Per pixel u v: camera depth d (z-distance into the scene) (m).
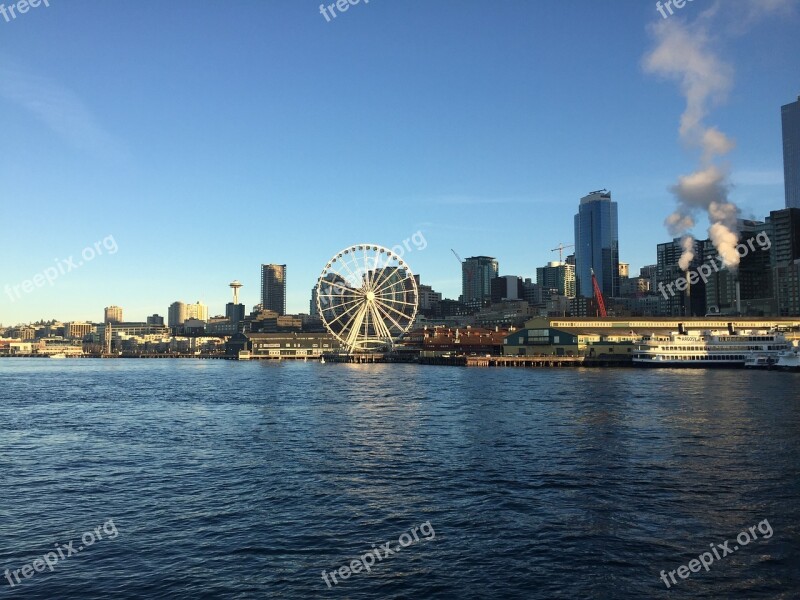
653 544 38.72
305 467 59.78
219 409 109.88
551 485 51.94
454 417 92.50
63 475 57.34
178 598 32.12
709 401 106.75
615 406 101.12
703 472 55.47
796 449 64.75
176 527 42.53
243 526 42.62
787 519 42.84
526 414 93.44
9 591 33.12
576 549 38.00
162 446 71.81
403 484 52.94
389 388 149.50
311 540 39.94
